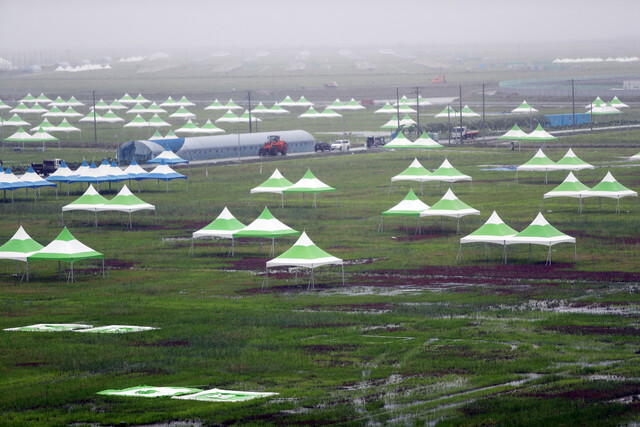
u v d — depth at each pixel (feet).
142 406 504.84
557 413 479.00
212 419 481.87
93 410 499.51
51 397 520.83
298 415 487.20
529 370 565.12
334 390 534.37
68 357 605.73
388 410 494.59
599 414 475.72
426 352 611.47
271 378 560.20
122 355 611.06
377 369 575.38
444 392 525.75
